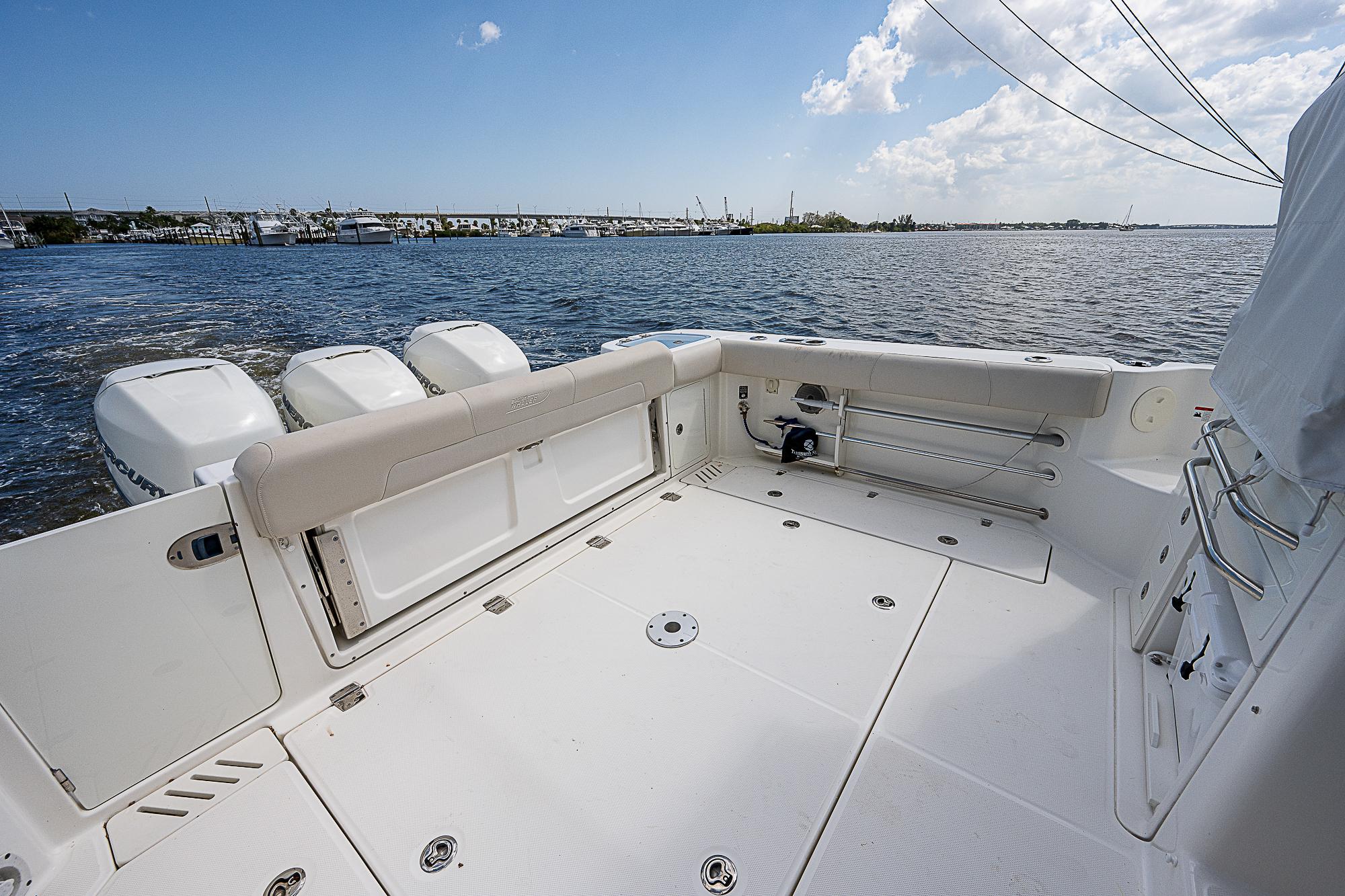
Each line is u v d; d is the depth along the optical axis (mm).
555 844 1098
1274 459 740
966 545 2086
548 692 1463
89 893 1022
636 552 2088
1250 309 1021
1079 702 1393
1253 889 823
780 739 1307
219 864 1072
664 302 16875
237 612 1280
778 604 1786
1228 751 836
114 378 2088
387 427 1426
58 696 1040
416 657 1589
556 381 1886
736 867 1046
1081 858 1047
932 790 1181
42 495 4156
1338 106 842
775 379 2686
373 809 1177
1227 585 1147
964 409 2266
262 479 1205
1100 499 1938
